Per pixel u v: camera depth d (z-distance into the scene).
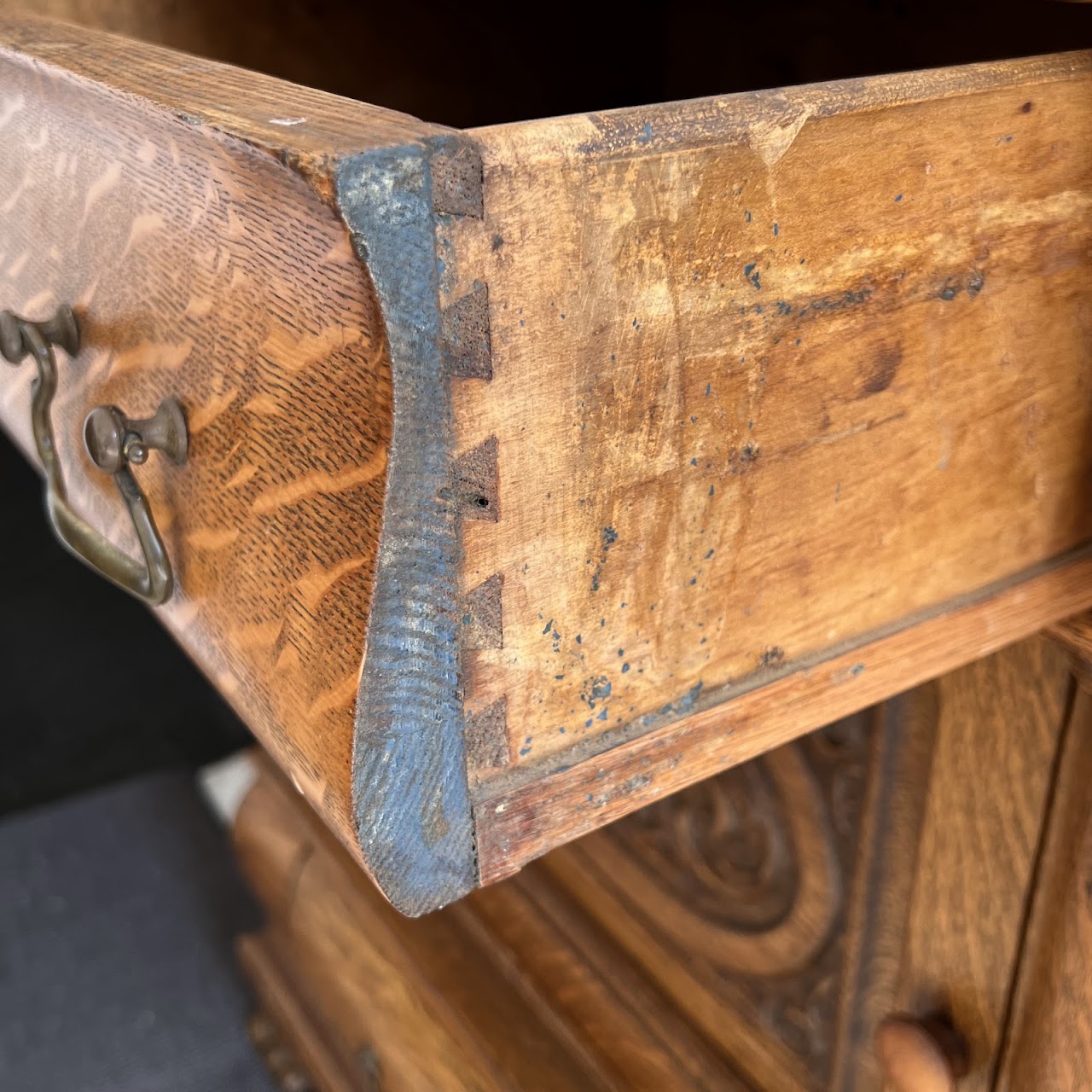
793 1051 0.56
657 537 0.31
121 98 0.30
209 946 0.89
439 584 0.28
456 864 0.31
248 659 0.33
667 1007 0.62
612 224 0.27
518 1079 0.58
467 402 0.27
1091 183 0.34
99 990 0.85
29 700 1.09
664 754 0.33
